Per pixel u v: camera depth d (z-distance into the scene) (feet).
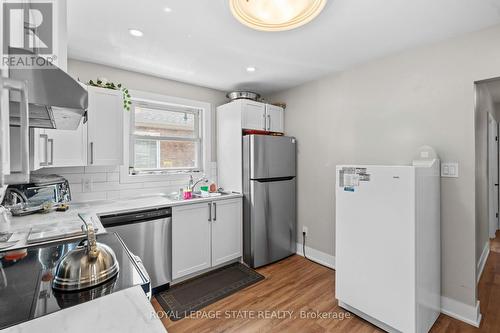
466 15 5.41
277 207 9.89
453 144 6.44
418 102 7.02
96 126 7.19
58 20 3.99
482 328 5.93
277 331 5.84
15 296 2.61
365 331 5.84
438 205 6.47
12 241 4.22
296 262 9.81
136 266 3.37
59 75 2.42
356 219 6.20
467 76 6.20
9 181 2.07
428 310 5.81
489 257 10.09
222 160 10.62
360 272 6.13
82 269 2.80
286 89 10.99
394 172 5.51
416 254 5.25
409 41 6.65
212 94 10.89
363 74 8.23
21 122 2.04
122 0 4.89
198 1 4.93
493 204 12.66
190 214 8.16
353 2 4.94
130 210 6.88
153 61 7.88
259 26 5.12
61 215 5.92
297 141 10.59
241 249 9.64
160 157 9.84
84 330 2.08
